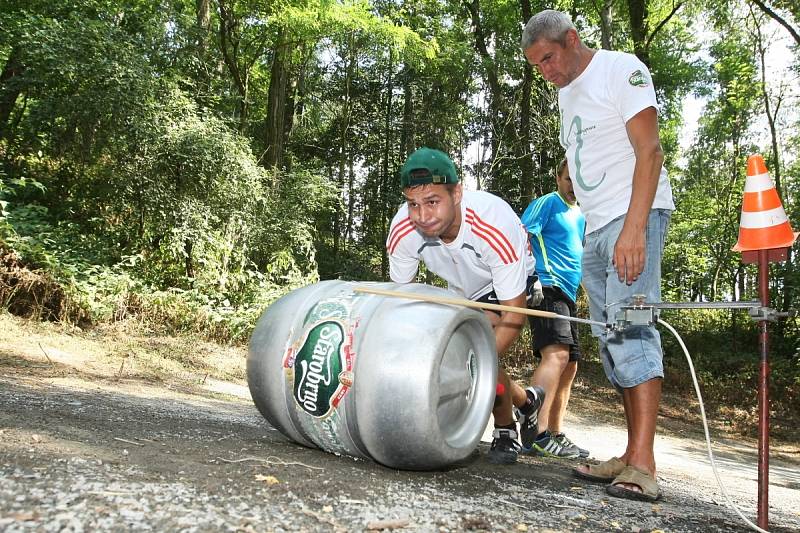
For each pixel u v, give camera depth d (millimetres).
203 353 9156
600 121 3129
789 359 15078
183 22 14219
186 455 2367
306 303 2850
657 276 3041
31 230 9742
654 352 2918
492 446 3432
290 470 2305
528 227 4570
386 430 2469
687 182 27828
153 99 11953
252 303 12031
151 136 11648
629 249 2881
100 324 9125
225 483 2002
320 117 23438
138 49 12500
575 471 3252
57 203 12234
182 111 12664
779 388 13352
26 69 11695
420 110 22125
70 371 6031
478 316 2705
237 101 17953
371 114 24203
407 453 2498
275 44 17875
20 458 1969
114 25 12609
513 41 21125
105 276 9836
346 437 2635
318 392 2646
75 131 11734
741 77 21172
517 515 2141
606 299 3092
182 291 10781
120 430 2771
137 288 10359
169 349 8797
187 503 1730
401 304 2633
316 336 2693
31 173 12547
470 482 2643
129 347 8281
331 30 16750
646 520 2361
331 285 2932
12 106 13125
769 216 2346
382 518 1866
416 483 2434
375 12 20797
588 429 9172
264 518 1700
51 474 1832
